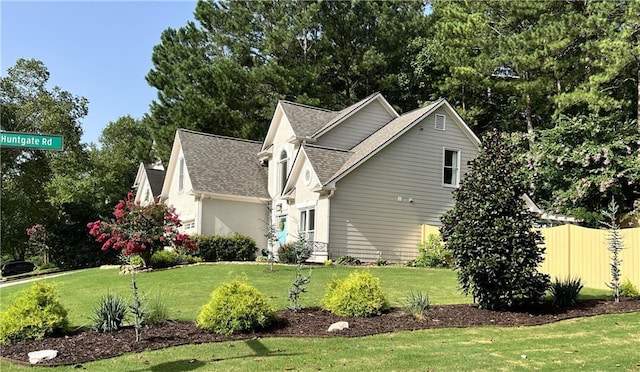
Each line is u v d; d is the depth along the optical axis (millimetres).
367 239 22188
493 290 11219
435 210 23797
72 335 9289
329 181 21422
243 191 26812
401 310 11227
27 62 34562
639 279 14008
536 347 8719
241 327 9383
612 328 10141
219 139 30156
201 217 25734
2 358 8133
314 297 12914
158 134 37719
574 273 15906
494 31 33750
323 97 40625
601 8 26688
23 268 38938
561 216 24719
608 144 24016
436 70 39969
